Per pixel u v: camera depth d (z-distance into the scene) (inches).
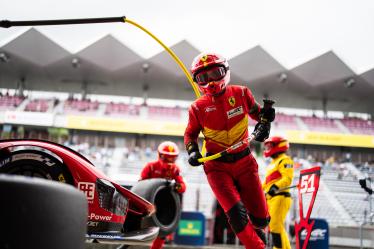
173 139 851.4
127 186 221.1
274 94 964.6
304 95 959.0
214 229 353.4
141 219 130.6
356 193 592.4
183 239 325.4
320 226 252.2
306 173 179.0
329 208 543.5
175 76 890.7
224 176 120.5
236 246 338.3
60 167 108.9
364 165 807.1
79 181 109.3
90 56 851.4
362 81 879.1
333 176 671.1
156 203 192.4
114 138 845.8
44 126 824.9
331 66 857.5
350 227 392.2
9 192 45.0
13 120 796.6
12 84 981.2
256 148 818.2
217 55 117.9
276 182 202.7
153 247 193.9
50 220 47.9
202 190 547.8
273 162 214.8
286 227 372.5
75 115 869.2
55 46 838.5
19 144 109.0
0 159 107.8
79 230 53.6
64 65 878.4
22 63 877.8
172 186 197.8
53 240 48.0
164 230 188.1
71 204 51.8
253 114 125.3
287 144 213.9
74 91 1008.2
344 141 833.5
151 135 853.8
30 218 45.9
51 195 48.6
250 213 125.6
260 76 885.8
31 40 828.6
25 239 45.3
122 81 936.9
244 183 122.7
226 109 120.0
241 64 870.4
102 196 111.9
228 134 121.0
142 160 772.0
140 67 874.8
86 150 791.7
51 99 912.3
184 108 937.5
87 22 128.7
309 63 852.0
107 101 943.7
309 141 834.2
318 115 1043.3
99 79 933.8
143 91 981.2
